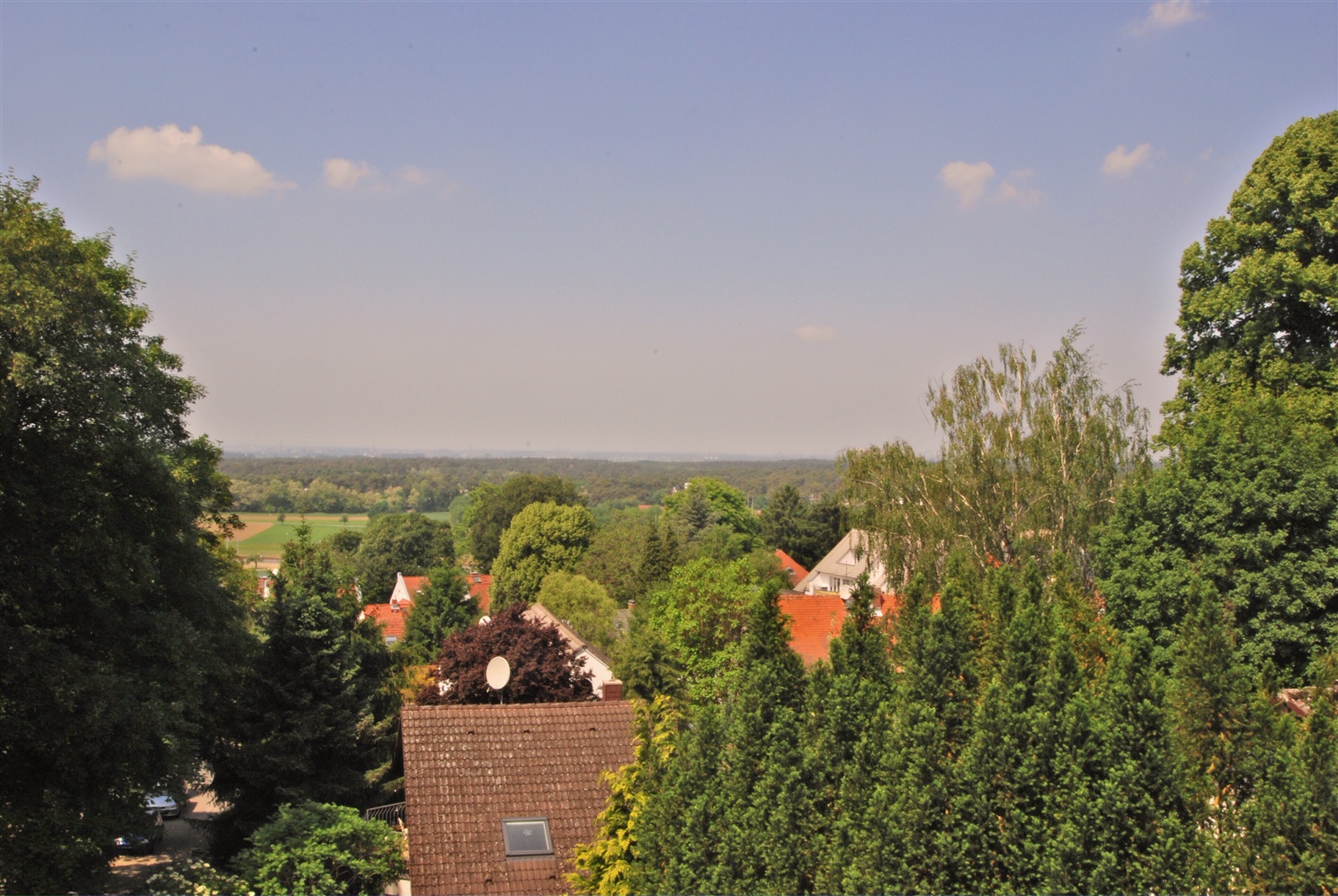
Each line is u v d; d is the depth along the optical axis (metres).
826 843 12.67
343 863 19.34
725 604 41.25
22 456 18.80
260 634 32.56
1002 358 38.06
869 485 39.62
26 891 16.98
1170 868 11.43
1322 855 11.50
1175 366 35.28
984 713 12.71
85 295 19.39
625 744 21.98
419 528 116.50
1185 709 13.13
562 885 18.52
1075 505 35.25
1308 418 28.28
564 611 64.75
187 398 25.91
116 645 21.00
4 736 17.95
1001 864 12.02
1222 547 24.06
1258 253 31.36
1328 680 15.59
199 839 32.38
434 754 20.97
